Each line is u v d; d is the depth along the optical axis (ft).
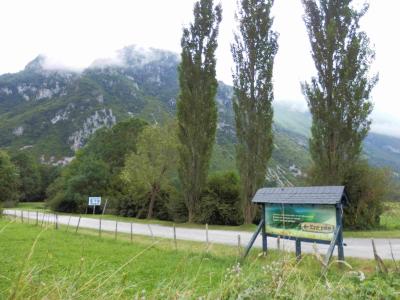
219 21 110.42
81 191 198.80
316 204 40.83
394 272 23.18
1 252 40.73
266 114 98.32
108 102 631.56
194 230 87.15
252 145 98.07
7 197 217.97
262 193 46.93
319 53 85.40
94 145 242.78
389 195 102.73
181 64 109.60
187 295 10.96
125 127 235.61
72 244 55.26
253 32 99.30
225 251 48.85
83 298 9.35
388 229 98.78
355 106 82.43
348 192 97.96
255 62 98.78
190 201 109.09
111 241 61.82
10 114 649.61
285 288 12.30
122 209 159.43
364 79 82.69
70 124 561.02
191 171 107.86
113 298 9.88
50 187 245.24
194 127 107.34
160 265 37.63
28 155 325.01
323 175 85.10
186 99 107.86
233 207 116.78
